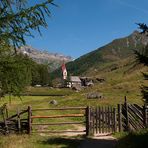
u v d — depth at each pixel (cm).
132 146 1738
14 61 1212
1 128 2417
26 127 2444
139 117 2606
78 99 5288
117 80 7394
